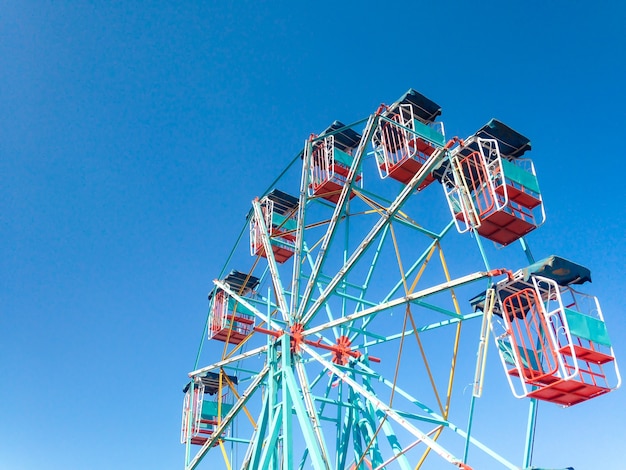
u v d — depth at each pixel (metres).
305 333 24.73
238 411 26.52
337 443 25.41
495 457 18.53
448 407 21.06
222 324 31.83
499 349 18.09
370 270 27.50
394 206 22.52
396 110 25.28
